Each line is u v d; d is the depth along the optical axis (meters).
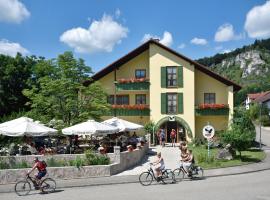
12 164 21.80
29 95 31.80
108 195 16.66
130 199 15.69
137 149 27.67
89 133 24.83
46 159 22.28
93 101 31.67
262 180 20.19
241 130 28.19
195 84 42.12
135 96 42.44
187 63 40.75
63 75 31.61
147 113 40.88
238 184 18.97
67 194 17.12
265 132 56.78
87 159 22.50
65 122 30.97
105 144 28.92
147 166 25.55
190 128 40.28
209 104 40.44
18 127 24.47
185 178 21.20
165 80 40.72
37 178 17.70
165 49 40.88
